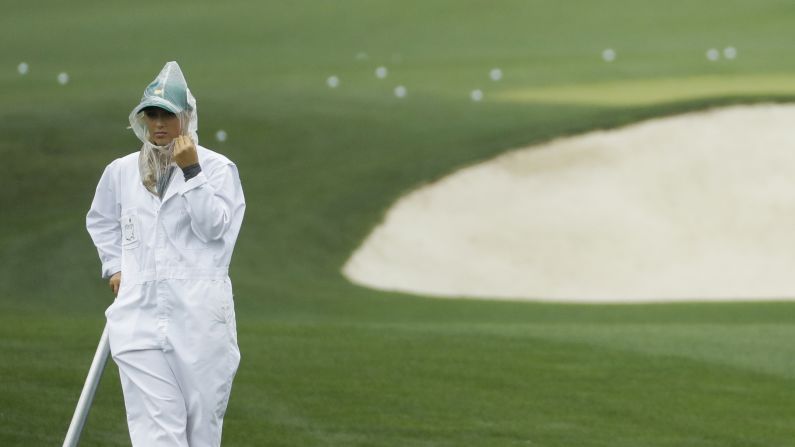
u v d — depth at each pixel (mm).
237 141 94188
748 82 115375
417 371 35969
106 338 20375
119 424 29016
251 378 34281
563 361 37938
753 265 78562
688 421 30922
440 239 78688
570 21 166125
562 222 82312
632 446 28531
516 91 114750
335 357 37688
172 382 20062
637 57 136875
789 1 175750
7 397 30703
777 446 28781
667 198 85938
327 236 76312
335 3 182625
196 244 20219
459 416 30891
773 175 88562
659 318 57281
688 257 79375
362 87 117688
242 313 59500
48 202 80438
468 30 161125
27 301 61438
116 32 166125
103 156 90438
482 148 91688
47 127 96312
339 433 28938
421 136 95875
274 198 82062
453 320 57688
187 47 154625
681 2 178375
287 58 144625
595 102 106750
